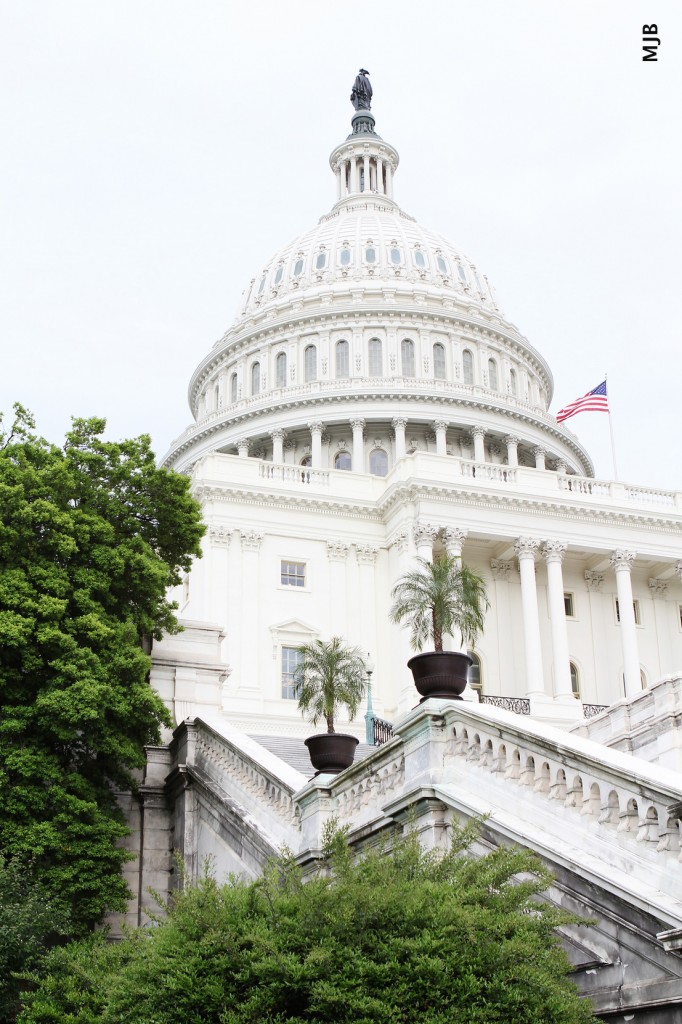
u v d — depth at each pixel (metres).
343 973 11.16
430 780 15.40
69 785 23.55
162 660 28.50
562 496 62.88
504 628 62.09
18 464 26.53
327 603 59.44
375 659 58.72
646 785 11.48
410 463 62.16
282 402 85.12
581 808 12.70
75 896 22.69
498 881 11.85
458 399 85.06
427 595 22.08
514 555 62.91
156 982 12.39
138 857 25.44
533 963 11.23
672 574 65.69
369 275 96.56
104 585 25.34
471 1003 10.80
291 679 56.72
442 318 92.44
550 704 57.78
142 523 28.08
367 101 121.88
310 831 18.42
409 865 12.58
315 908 11.92
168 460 93.62
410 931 11.39
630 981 11.22
